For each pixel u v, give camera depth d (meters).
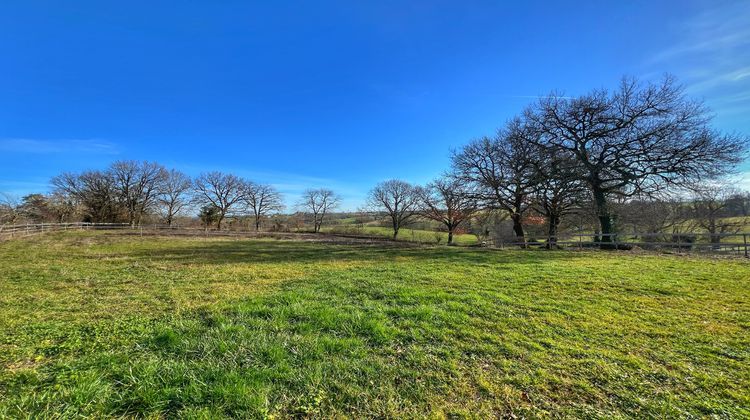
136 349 4.09
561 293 7.29
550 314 5.73
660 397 3.19
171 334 4.45
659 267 10.79
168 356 3.88
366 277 9.75
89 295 7.54
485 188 24.27
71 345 4.22
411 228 48.38
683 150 16.94
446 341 4.53
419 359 3.94
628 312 5.84
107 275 10.55
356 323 5.12
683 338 4.63
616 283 8.20
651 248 18.77
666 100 17.55
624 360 3.95
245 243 26.67
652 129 17.89
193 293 7.64
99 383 3.21
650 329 4.97
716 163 16.48
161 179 50.88
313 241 31.14
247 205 57.91
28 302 6.86
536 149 21.12
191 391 3.07
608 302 6.50
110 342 4.33
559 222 24.44
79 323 5.22
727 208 28.50
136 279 9.75
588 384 3.41
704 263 11.62
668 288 7.61
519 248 21.34
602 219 20.81
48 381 3.29
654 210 27.33
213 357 3.84
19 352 4.01
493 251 18.41
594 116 19.38
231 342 4.23
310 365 3.70
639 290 7.48
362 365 3.74
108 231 34.88
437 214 38.31
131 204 49.44
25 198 42.62
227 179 56.09
